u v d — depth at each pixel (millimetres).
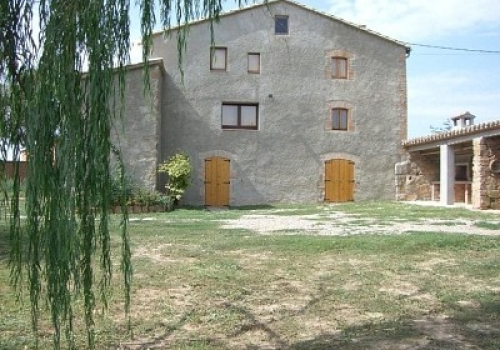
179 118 15953
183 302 4312
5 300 4215
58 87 1841
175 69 15883
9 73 2086
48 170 1841
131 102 14078
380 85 16984
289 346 3264
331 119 16719
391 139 16953
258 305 4230
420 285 4879
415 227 9234
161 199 13711
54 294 1916
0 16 2068
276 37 16516
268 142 16375
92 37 1880
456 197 16547
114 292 4547
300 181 16453
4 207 2111
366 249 6809
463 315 3912
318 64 16719
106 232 2025
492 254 6500
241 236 8109
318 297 4469
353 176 16734
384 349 3189
